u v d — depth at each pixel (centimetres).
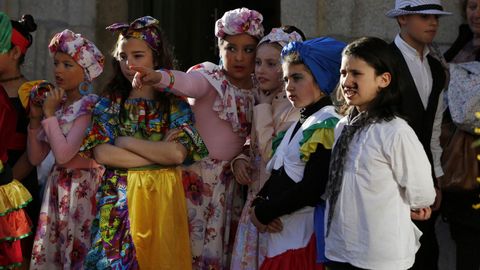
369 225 598
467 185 765
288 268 657
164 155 695
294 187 648
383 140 596
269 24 998
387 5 930
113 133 706
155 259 693
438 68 773
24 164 792
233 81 749
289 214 662
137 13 988
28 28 820
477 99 753
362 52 606
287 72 670
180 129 707
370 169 598
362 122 607
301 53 662
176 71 703
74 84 772
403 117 610
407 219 607
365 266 599
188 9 995
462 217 776
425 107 759
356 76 609
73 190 755
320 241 643
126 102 713
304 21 938
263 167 717
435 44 826
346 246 605
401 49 770
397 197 603
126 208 696
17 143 791
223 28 737
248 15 734
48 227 762
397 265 599
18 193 725
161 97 714
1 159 770
